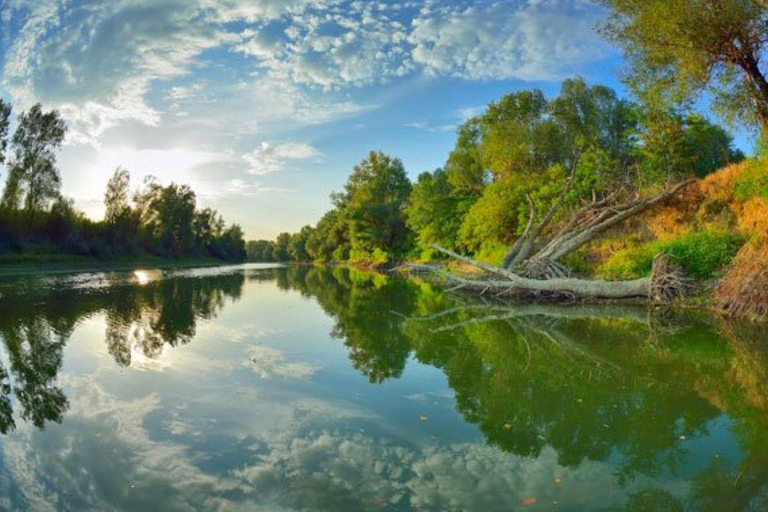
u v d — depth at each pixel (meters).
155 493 3.99
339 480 4.20
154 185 76.19
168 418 5.74
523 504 3.83
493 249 30.28
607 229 22.00
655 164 26.86
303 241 137.00
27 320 13.52
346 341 10.58
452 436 5.21
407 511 3.71
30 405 6.23
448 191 59.59
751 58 13.66
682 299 14.73
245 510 3.73
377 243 61.34
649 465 4.54
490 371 7.93
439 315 14.73
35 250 47.09
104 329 12.06
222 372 7.88
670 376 7.52
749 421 5.61
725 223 17.08
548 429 5.41
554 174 29.00
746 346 9.46
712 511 3.75
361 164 77.25
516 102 44.59
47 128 45.88
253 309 16.50
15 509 3.76
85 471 4.39
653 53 14.77
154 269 54.72
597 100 46.44
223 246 115.12
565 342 10.17
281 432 5.30
